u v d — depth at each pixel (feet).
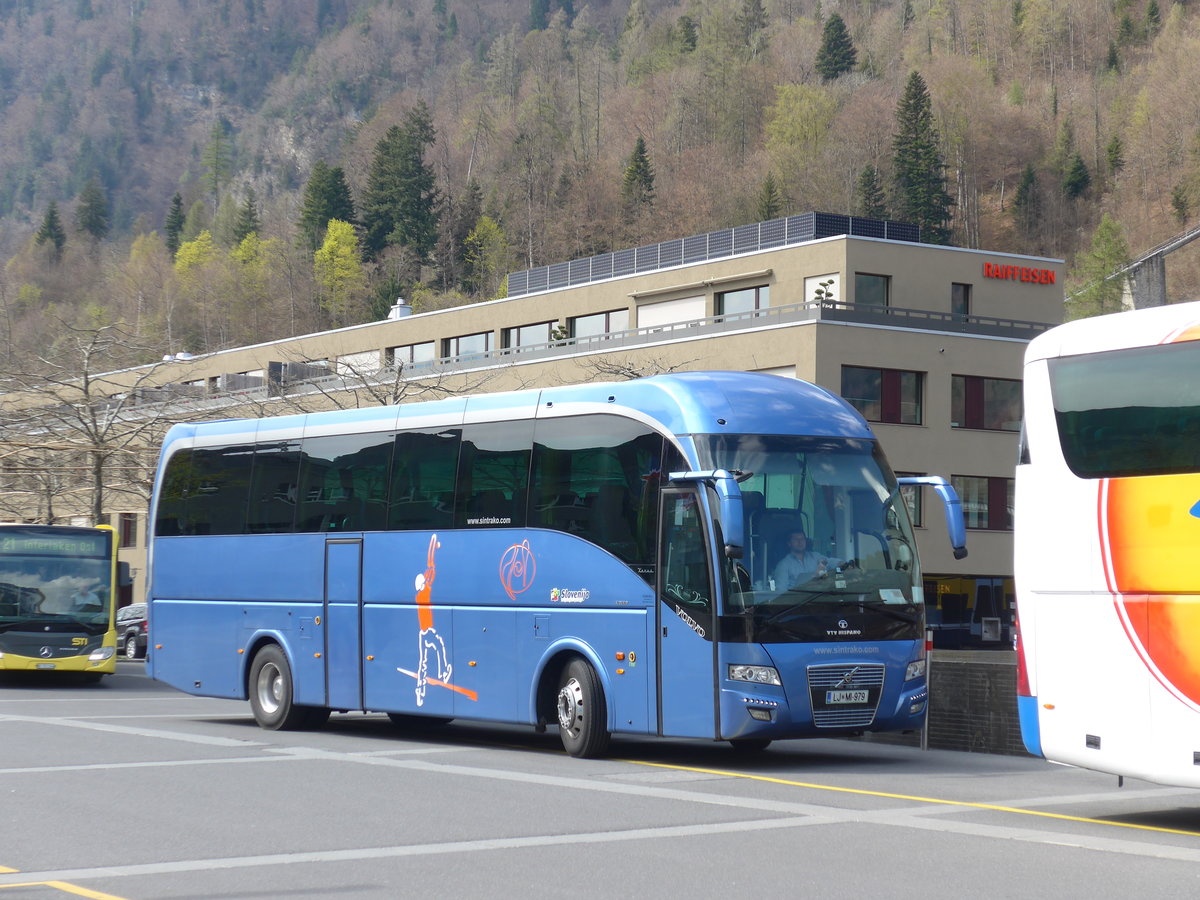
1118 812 45.47
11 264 620.90
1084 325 44.04
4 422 143.33
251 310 531.09
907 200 472.03
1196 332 41.32
